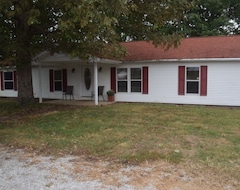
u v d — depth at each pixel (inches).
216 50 495.5
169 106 463.5
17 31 390.3
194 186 134.7
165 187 134.3
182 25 888.3
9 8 315.0
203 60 474.6
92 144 213.9
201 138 226.8
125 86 557.0
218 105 482.0
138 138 229.0
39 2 316.2
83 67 604.4
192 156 178.5
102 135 243.6
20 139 236.2
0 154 195.0
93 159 180.1
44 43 380.8
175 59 493.7
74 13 259.3
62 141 225.1
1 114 393.7
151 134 243.6
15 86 713.6
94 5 251.8
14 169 163.2
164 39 432.5
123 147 203.2
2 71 729.0
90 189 133.6
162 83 522.0
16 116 373.1
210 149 193.6
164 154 183.5
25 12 318.7
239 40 525.3
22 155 191.8
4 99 658.8
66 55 480.4
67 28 285.6
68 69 622.2
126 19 445.4
